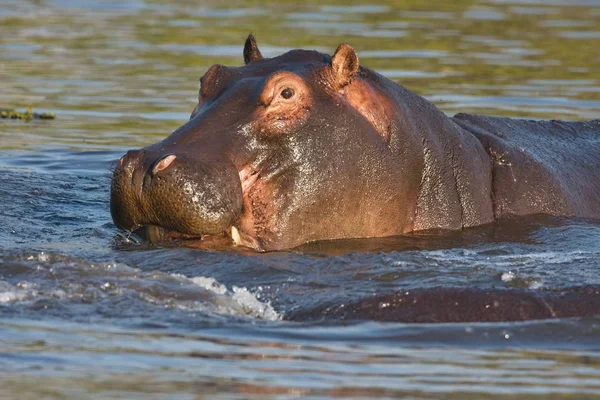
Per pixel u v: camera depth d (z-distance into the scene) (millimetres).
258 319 14930
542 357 13609
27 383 12266
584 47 44500
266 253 18062
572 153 23781
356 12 53000
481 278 16391
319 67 19484
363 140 19312
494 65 40094
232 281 16328
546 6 56531
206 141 18266
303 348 13711
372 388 12391
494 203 21516
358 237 19547
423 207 20359
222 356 13328
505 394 12305
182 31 47156
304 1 57031
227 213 17781
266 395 12094
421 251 18531
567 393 12375
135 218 18109
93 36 46188
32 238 19188
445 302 15117
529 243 19656
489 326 14547
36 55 41719
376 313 14969
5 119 31938
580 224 21234
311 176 18828
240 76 19422
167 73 38562
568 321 14734
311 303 15336
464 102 33438
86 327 14250
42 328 14148
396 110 19969
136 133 30375
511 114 31844
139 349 13516
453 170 20797
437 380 12703
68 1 57094
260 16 51500
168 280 15961
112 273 16078
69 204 22609
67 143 29172
